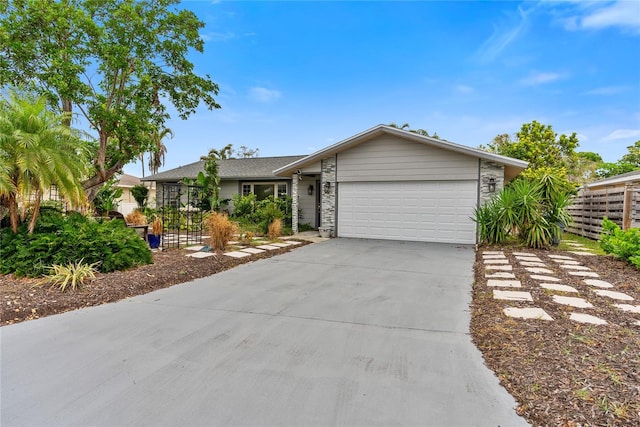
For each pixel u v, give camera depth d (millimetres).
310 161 12148
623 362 2801
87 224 6395
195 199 16562
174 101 12523
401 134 10539
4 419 2168
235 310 4289
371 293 5078
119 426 2113
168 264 6707
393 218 11180
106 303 4539
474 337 3451
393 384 2594
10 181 5371
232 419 2182
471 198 10227
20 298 4371
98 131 10891
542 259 7590
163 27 11039
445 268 6828
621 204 9594
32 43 9578
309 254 8445
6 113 5500
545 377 2611
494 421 2162
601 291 4957
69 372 2742
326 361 2959
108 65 10422
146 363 2904
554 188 9320
